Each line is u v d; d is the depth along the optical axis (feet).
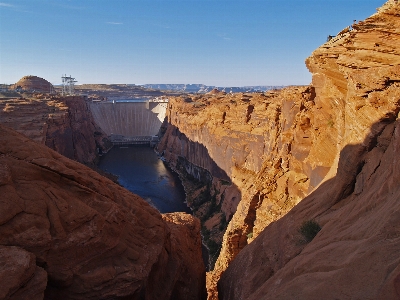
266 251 65.00
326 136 87.15
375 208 39.32
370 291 23.48
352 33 58.34
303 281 31.14
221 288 77.15
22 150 40.55
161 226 52.60
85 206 38.55
